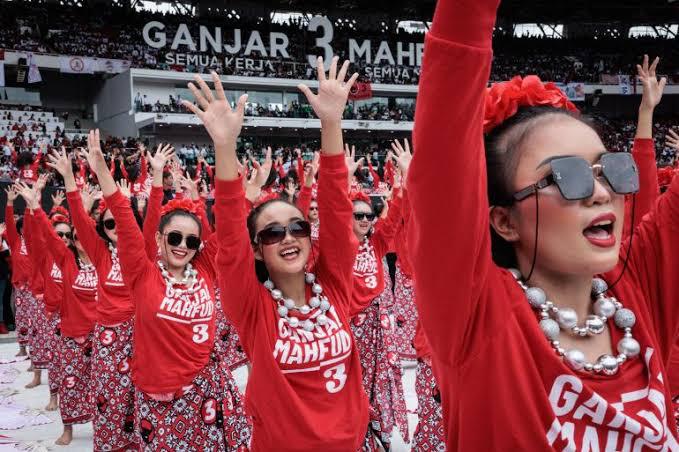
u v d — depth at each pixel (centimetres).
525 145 120
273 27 3325
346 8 3719
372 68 3331
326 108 253
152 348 348
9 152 2164
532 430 111
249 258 246
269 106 3086
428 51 100
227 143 230
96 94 3262
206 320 362
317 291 268
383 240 478
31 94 3128
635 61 3594
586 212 115
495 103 124
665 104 3578
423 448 389
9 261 1041
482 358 115
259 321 253
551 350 117
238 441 366
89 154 355
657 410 118
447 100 98
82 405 521
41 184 570
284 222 263
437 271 109
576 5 3653
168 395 348
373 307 461
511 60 3559
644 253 140
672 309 137
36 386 725
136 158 1595
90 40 2977
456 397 121
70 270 519
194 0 3447
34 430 559
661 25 3872
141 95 2923
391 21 3806
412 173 106
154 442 349
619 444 114
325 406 256
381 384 447
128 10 3275
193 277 372
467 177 103
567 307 127
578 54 3659
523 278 127
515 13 3766
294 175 858
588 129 122
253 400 254
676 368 250
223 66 3058
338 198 262
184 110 2789
